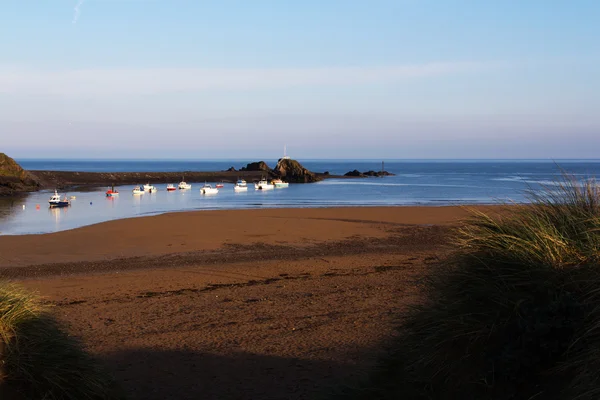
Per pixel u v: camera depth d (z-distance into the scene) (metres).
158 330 8.93
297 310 10.15
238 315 9.90
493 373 3.61
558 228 4.18
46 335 4.50
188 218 31.50
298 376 6.41
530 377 3.52
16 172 77.62
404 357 4.49
